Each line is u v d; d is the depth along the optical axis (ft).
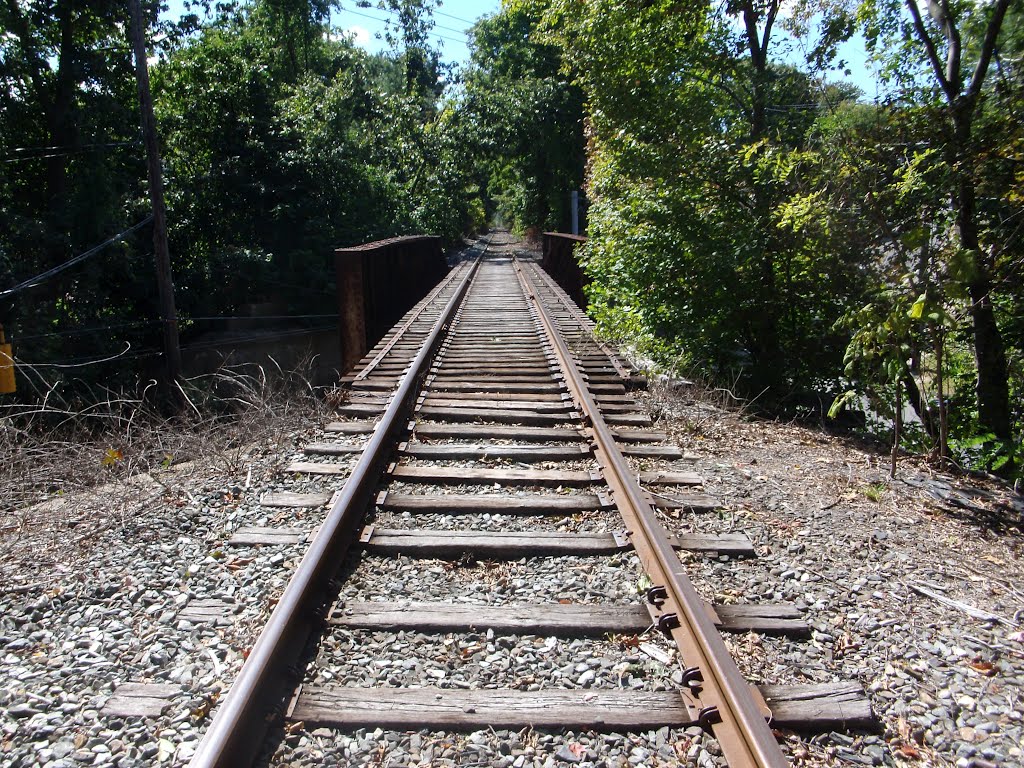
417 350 34.09
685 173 33.12
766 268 32.55
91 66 61.36
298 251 77.20
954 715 9.70
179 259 72.08
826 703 9.52
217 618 11.42
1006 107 26.27
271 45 131.95
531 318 46.57
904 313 20.08
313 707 9.30
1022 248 25.85
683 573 11.82
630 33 33.96
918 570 13.98
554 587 12.64
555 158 143.64
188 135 78.38
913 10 29.71
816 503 17.34
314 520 15.17
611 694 9.65
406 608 11.66
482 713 9.24
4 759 8.45
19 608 11.92
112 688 9.78
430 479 17.58
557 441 21.01
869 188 26.48
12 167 61.05
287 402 23.73
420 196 140.77
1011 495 19.16
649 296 34.94
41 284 50.37
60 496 18.67
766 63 37.24
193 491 16.94
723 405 27.04
